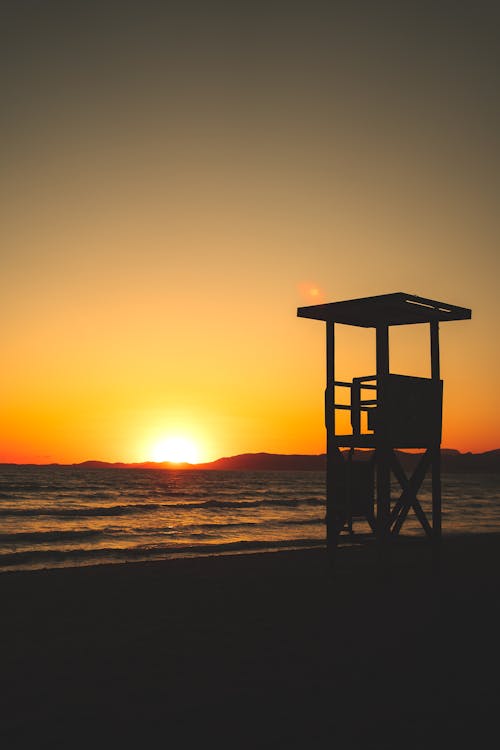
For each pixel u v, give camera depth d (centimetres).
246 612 988
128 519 4272
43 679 666
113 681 658
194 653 762
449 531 3231
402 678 662
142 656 750
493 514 4931
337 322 1220
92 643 812
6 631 880
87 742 504
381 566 1134
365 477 1169
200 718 554
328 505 1186
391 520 1135
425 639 817
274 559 1706
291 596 1112
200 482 12544
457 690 626
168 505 5725
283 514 4881
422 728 531
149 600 1098
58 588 1233
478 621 916
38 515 4456
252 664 714
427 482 15312
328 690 627
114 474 17475
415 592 1127
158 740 507
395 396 1110
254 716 558
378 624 898
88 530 3441
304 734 519
